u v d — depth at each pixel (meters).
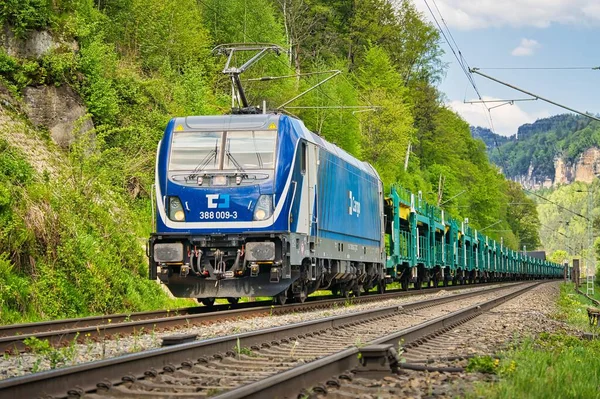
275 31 52.44
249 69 48.72
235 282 17.47
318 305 20.66
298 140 18.08
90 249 18.59
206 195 17.22
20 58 26.41
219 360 9.10
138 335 12.69
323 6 77.44
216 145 17.55
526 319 17.75
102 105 28.80
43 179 20.05
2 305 15.21
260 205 17.16
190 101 36.59
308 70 66.69
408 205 35.06
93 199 21.67
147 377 7.67
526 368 8.20
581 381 7.75
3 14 26.23
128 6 40.41
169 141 17.75
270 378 6.54
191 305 22.59
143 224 27.47
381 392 6.93
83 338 11.79
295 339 11.78
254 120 17.80
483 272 56.88
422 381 7.60
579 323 19.12
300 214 18.12
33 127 25.59
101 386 7.04
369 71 69.81
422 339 11.75
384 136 61.88
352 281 25.17
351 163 24.34
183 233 17.23
